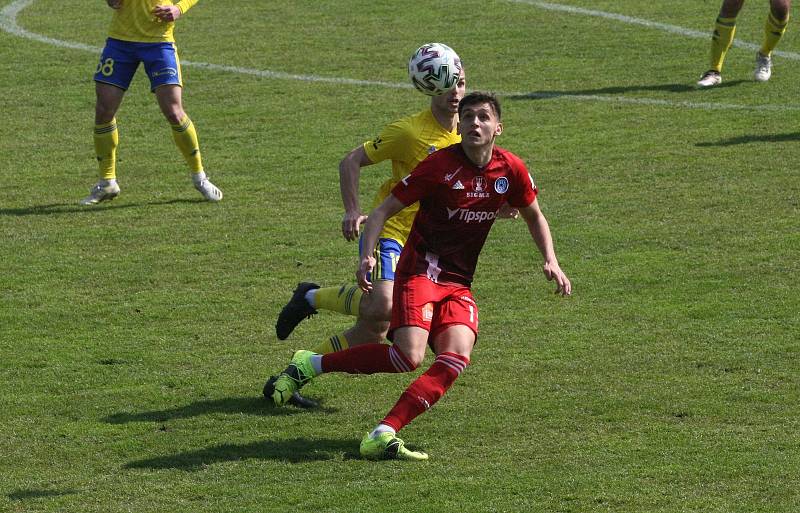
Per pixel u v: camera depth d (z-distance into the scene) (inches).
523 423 837.8
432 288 790.5
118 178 1466.5
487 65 1932.8
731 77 1836.9
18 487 750.5
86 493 739.4
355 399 890.1
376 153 856.9
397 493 728.3
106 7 2349.9
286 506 716.0
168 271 1165.7
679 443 796.6
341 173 856.3
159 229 1286.9
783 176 1397.6
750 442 796.6
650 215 1288.1
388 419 780.6
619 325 1015.0
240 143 1593.3
